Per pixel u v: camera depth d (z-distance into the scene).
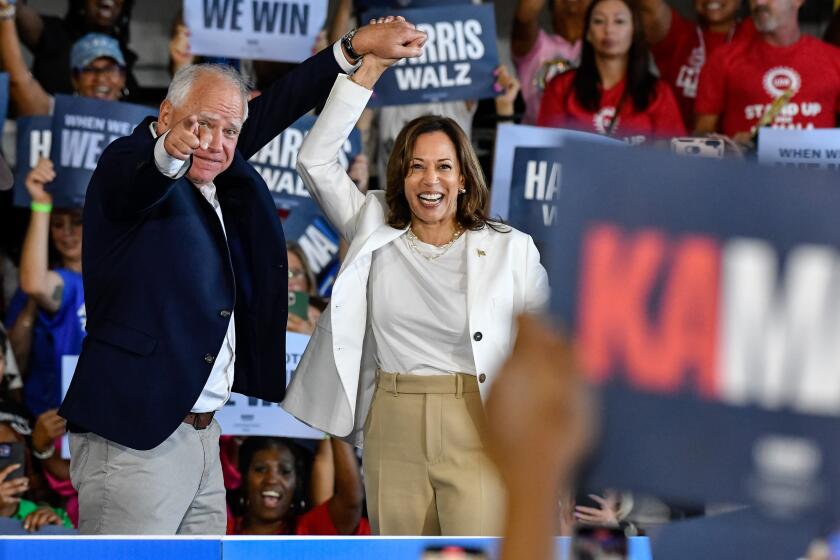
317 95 10.39
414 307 9.81
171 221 9.13
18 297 15.45
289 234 15.73
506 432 1.50
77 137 15.54
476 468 9.52
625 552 5.98
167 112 9.33
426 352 9.74
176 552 6.47
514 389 1.50
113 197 8.65
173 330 9.00
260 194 9.66
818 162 15.46
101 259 9.19
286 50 16.00
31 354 15.38
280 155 15.74
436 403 9.62
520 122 16.62
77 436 9.25
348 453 15.23
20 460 14.88
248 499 15.09
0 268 15.55
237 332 9.83
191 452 9.26
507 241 10.02
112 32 16.09
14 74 15.66
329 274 15.82
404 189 10.03
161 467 9.02
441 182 9.86
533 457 1.48
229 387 9.65
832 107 16.39
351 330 9.97
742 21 16.52
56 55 15.99
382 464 9.77
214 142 9.17
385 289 9.92
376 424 9.88
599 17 16.44
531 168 15.25
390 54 10.25
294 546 6.50
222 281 9.26
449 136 10.05
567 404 1.50
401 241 10.05
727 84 16.53
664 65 16.64
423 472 9.64
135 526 8.94
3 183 11.80
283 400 10.27
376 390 10.02
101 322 9.13
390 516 9.71
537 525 1.47
